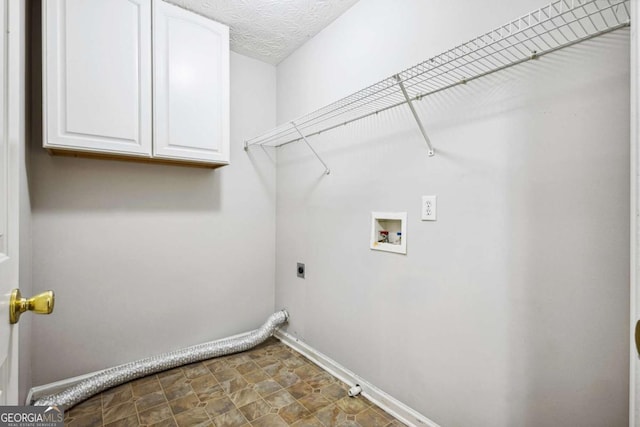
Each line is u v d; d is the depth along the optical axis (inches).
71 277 67.2
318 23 77.6
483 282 48.2
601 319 37.6
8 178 26.2
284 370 77.2
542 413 42.4
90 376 69.4
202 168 85.5
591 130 38.0
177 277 81.8
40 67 62.1
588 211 38.3
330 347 78.5
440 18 53.4
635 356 26.1
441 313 54.0
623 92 35.8
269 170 99.0
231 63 91.0
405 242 59.7
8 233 26.4
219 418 58.8
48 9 55.4
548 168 41.4
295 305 91.4
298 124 81.0
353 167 71.3
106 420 57.9
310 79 84.5
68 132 57.4
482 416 48.6
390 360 63.1
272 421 58.3
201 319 86.0
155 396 65.3
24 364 56.1
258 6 71.2
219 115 76.4
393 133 61.9
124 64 62.9
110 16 61.2
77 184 67.7
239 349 85.2
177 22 69.7
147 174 76.9
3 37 24.2
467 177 49.9
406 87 53.2
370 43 66.6
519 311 44.4
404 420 59.3
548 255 41.6
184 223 82.7
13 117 27.4
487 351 47.9
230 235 91.2
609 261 36.9
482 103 47.9
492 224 47.0
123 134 63.1
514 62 44.1
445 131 52.9
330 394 67.5
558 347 40.9
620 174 36.0
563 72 40.1
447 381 53.2
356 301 71.0
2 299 24.1
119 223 73.0
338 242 75.9
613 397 36.9
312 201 84.4
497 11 46.0
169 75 68.7
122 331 73.7
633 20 26.5
